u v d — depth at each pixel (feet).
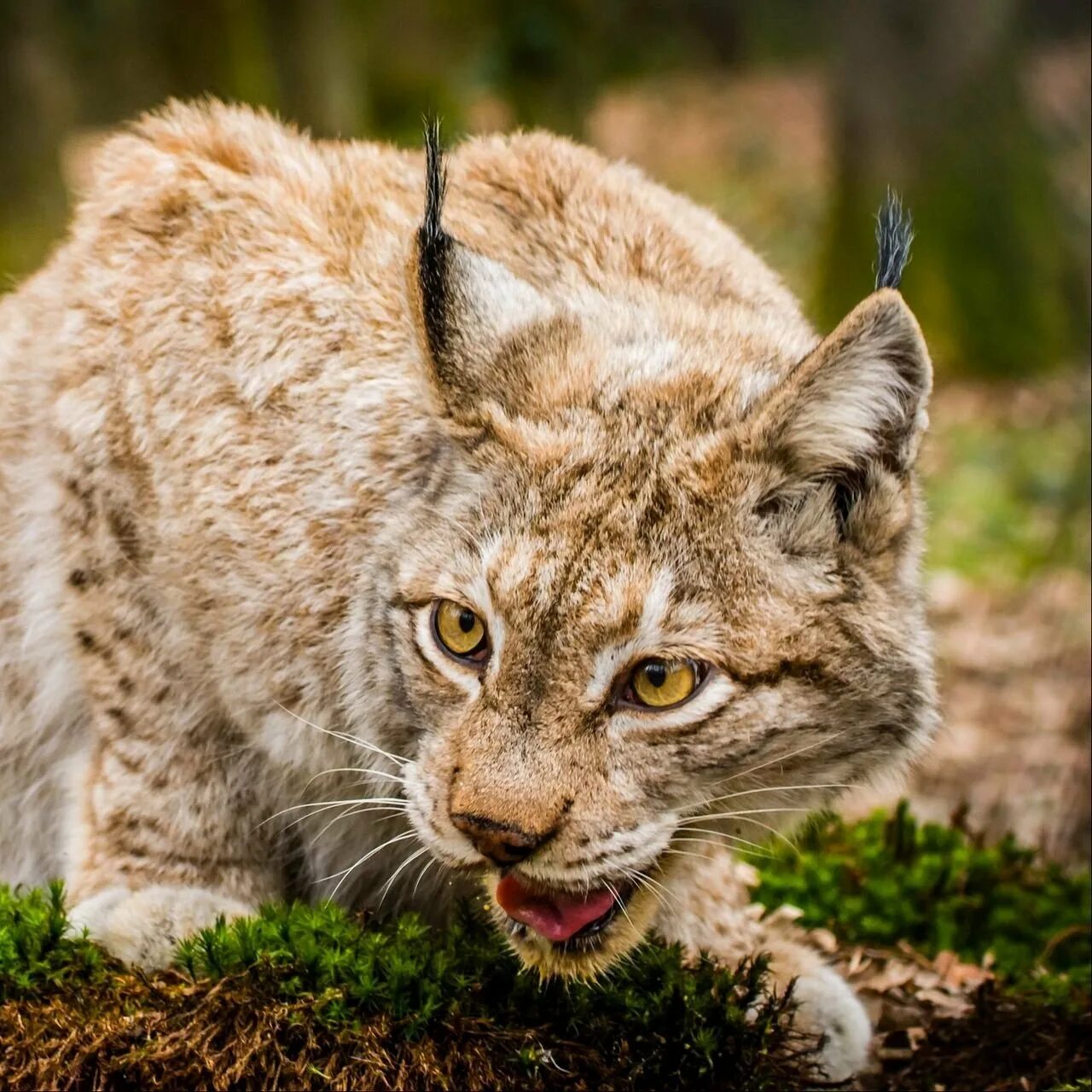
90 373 26.78
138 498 26.22
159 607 26.30
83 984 23.02
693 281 27.43
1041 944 34.60
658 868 23.06
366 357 25.23
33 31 75.20
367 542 24.54
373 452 24.71
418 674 22.66
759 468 21.90
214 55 73.51
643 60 93.91
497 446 22.43
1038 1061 27.43
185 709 26.55
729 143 125.59
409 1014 22.41
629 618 21.11
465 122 82.89
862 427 22.08
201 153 28.02
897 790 24.91
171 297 26.45
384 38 84.02
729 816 23.70
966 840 39.63
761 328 26.00
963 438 83.76
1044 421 82.12
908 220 23.63
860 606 22.67
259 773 26.91
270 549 25.11
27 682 28.60
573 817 21.11
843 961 32.48
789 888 34.86
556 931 21.91
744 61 130.62
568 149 29.45
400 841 26.81
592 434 22.31
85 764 27.78
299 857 27.78
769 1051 24.27
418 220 26.76
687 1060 23.38
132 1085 21.63
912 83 97.14
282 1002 22.36
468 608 21.98
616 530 21.44
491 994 23.52
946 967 32.42
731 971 26.99
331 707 25.31
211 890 26.78
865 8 98.07
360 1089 21.68
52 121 75.97
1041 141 98.27
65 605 27.17
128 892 26.17
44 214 75.66
